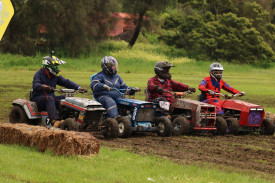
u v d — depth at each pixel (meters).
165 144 27.52
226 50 198.62
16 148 22.00
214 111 32.81
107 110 30.48
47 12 171.75
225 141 30.12
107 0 190.88
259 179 18.34
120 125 29.56
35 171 17.61
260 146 28.64
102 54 189.12
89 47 186.88
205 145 27.91
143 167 19.64
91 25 187.88
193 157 23.38
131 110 30.94
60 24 177.75
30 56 172.00
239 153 25.45
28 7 173.12
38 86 29.94
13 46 172.62
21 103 30.91
